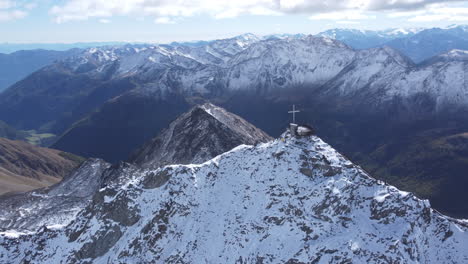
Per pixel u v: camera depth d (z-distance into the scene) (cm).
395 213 6662
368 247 6072
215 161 8581
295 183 7394
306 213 6838
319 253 6112
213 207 7600
